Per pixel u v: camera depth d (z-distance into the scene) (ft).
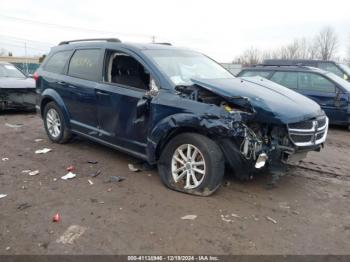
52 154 19.42
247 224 12.05
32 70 164.04
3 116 31.89
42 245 10.52
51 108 21.33
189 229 11.60
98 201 13.53
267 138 13.47
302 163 19.17
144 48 16.69
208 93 14.19
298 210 13.26
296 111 13.51
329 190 15.38
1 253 10.10
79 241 10.77
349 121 28.02
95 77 17.93
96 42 18.80
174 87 14.57
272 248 10.68
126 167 17.42
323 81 29.09
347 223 12.41
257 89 14.73
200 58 18.51
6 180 15.52
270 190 14.97
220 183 13.93
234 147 13.14
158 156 15.21
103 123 17.56
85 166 17.48
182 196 14.07
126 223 11.91
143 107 15.01
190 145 13.93
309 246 10.86
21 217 12.16
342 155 21.20
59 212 12.57
